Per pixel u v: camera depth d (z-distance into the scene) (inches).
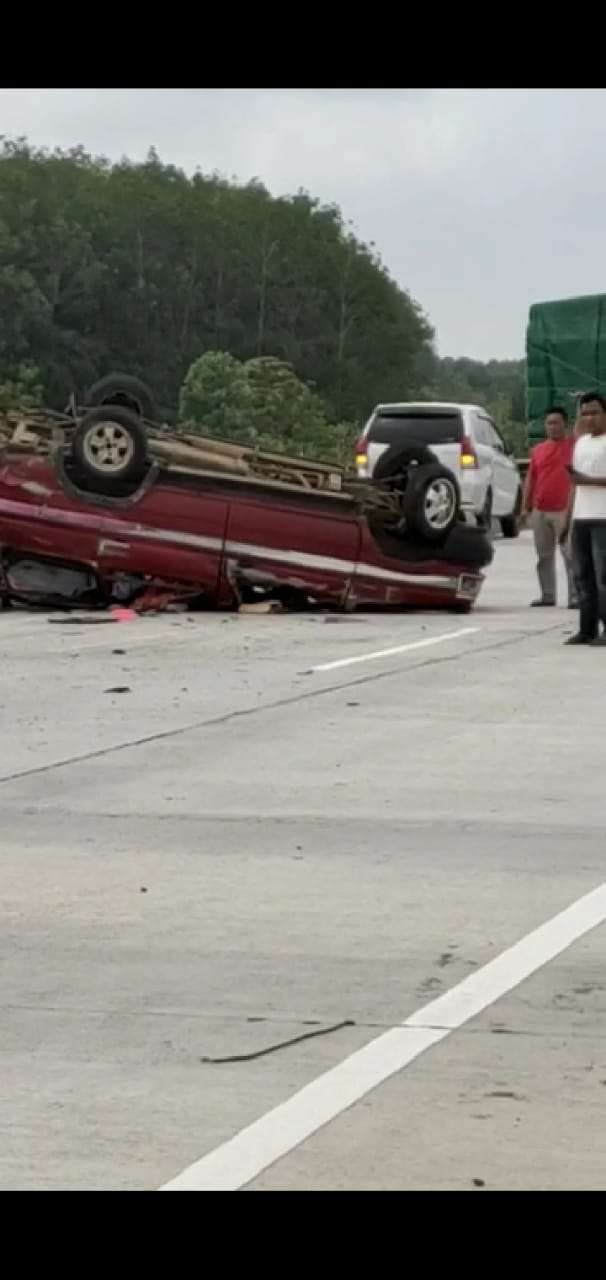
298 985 298.7
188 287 4271.7
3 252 3895.2
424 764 490.9
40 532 841.5
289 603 874.8
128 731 541.6
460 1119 241.4
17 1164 228.4
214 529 849.5
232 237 4355.3
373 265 4527.6
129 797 447.8
